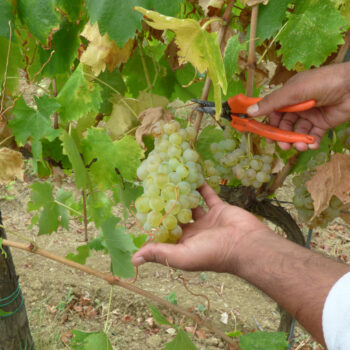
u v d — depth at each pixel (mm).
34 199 1847
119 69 1808
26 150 1844
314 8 1378
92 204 1886
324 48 1376
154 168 1295
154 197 1235
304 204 1703
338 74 1376
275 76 1718
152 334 3852
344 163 1498
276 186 1793
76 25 1526
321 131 1542
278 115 1556
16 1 1410
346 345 734
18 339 2676
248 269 1071
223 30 1403
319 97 1412
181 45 1169
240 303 4215
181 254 1143
